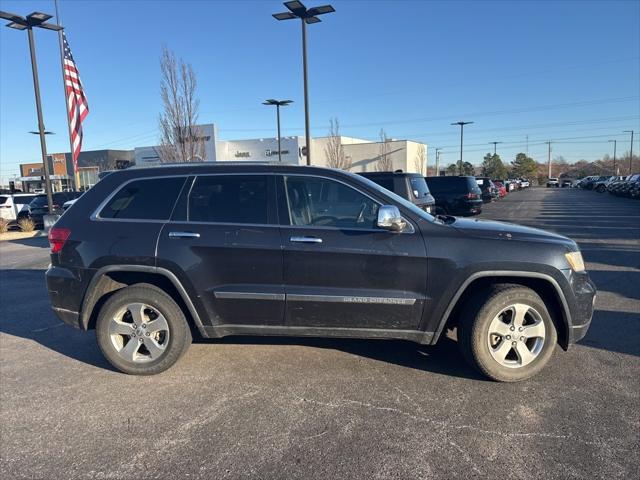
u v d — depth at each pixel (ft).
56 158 195.62
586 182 213.87
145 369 14.11
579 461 9.67
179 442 10.63
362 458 9.91
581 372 13.91
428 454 10.00
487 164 352.08
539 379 13.48
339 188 13.82
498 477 9.23
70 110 62.54
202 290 13.69
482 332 13.05
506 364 13.24
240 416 11.71
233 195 14.07
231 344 16.57
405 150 177.06
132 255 13.80
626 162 404.36
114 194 14.58
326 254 13.25
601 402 12.10
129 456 10.15
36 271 33.99
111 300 14.06
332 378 13.79
